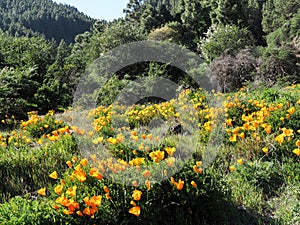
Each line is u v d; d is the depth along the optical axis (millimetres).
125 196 2602
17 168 4117
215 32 27172
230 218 2959
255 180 3604
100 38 22719
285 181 3646
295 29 32875
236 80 18125
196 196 2846
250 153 4359
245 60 18828
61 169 4086
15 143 4879
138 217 2570
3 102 11336
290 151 4180
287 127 4816
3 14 108750
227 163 4121
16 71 15438
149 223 2617
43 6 122688
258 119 4699
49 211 2551
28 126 6234
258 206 3260
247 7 43938
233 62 18453
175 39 30078
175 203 2738
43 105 15391
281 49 19688
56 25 106125
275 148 4172
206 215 2916
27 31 87688
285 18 39625
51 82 17531
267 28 40688
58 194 2730
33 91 15578
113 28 23328
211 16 37906
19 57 24859
